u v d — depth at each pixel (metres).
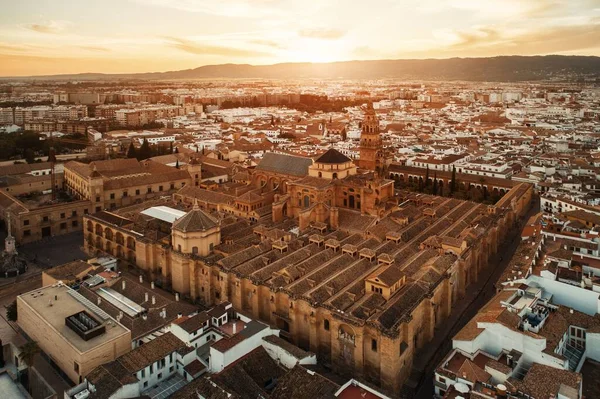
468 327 122.94
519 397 98.44
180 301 158.75
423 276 140.00
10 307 149.75
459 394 100.38
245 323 132.75
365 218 186.12
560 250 157.12
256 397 104.56
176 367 119.44
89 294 147.00
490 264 188.75
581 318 127.50
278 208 198.38
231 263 154.00
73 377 118.94
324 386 103.38
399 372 118.25
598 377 115.12
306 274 148.12
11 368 128.12
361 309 124.81
